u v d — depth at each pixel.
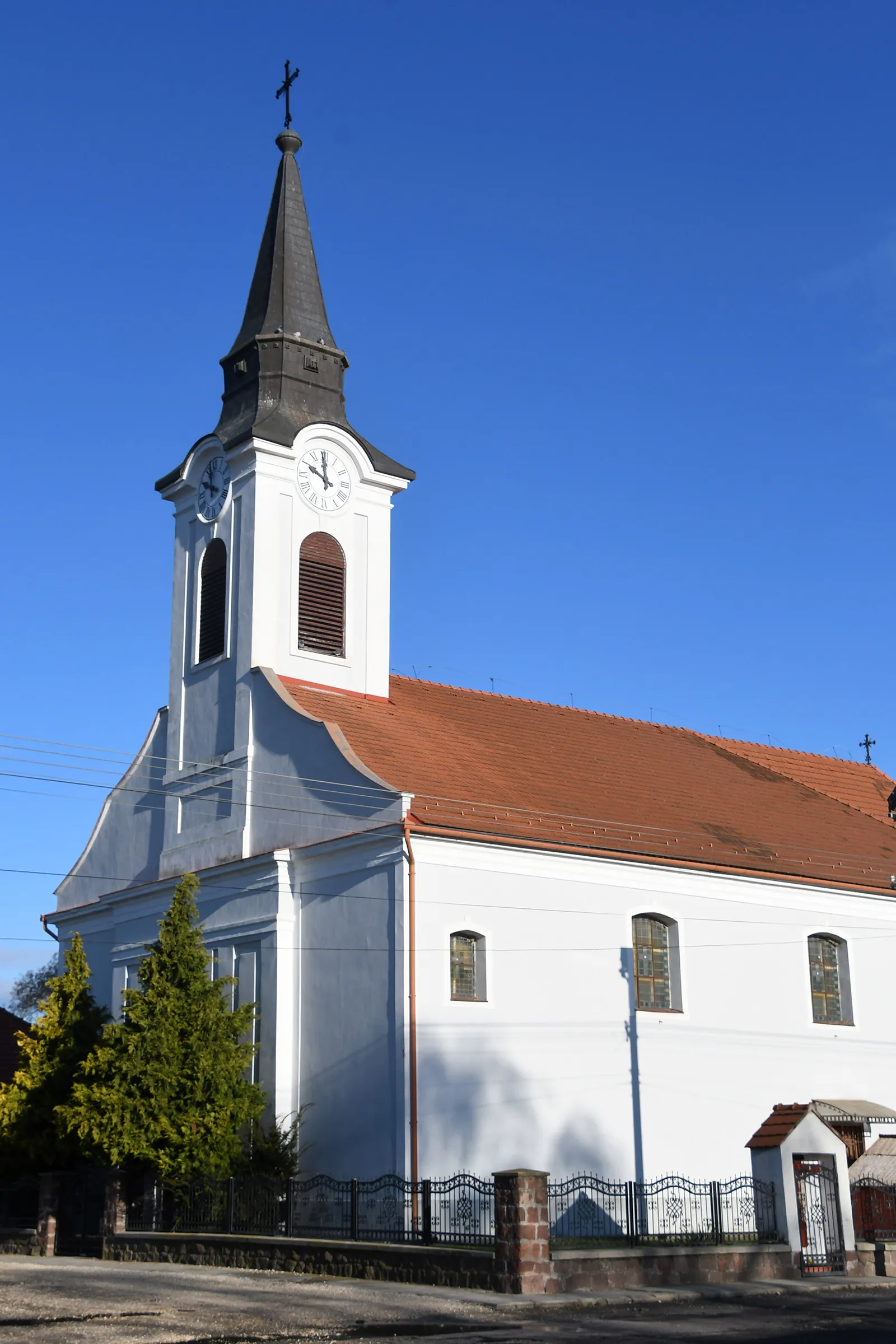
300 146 39.22
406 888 28.77
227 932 32.47
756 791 41.50
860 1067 36.31
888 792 47.06
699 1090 32.81
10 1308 19.72
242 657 34.41
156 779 36.97
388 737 33.34
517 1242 21.75
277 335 36.56
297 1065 30.39
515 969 30.14
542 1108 29.84
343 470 36.50
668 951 33.53
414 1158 27.55
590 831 32.91
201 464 36.94
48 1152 31.16
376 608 36.34
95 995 37.94
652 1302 21.72
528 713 39.41
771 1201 25.84
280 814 32.28
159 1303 20.14
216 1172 27.72
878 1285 24.75
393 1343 17.17
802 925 36.19
